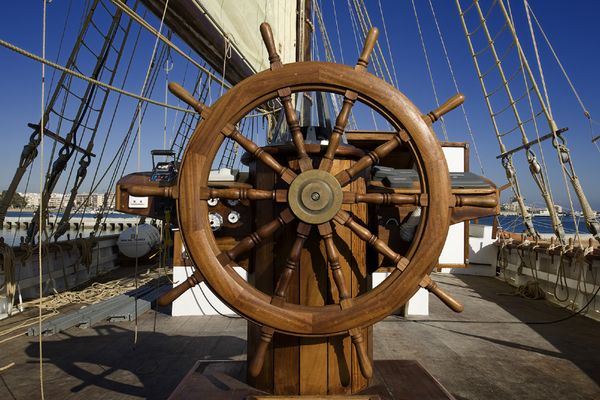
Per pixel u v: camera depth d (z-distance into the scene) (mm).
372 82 1129
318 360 1238
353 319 1109
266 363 1270
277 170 1150
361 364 1141
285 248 1263
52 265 4723
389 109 1128
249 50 3428
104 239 6531
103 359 2494
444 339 2965
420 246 1119
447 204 1122
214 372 1447
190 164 1129
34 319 3490
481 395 2033
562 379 2242
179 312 3594
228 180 1606
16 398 1965
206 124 1134
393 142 1143
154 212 1543
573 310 3969
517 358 2576
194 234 1120
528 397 2014
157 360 2479
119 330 3137
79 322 3234
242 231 1383
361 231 1138
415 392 1261
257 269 1310
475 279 5953
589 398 2008
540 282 4738
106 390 2039
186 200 1123
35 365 2391
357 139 2160
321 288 1231
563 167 3904
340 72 1127
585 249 3842
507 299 4512
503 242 5938
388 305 1113
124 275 6086
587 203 3826
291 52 4383
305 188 1112
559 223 4227
